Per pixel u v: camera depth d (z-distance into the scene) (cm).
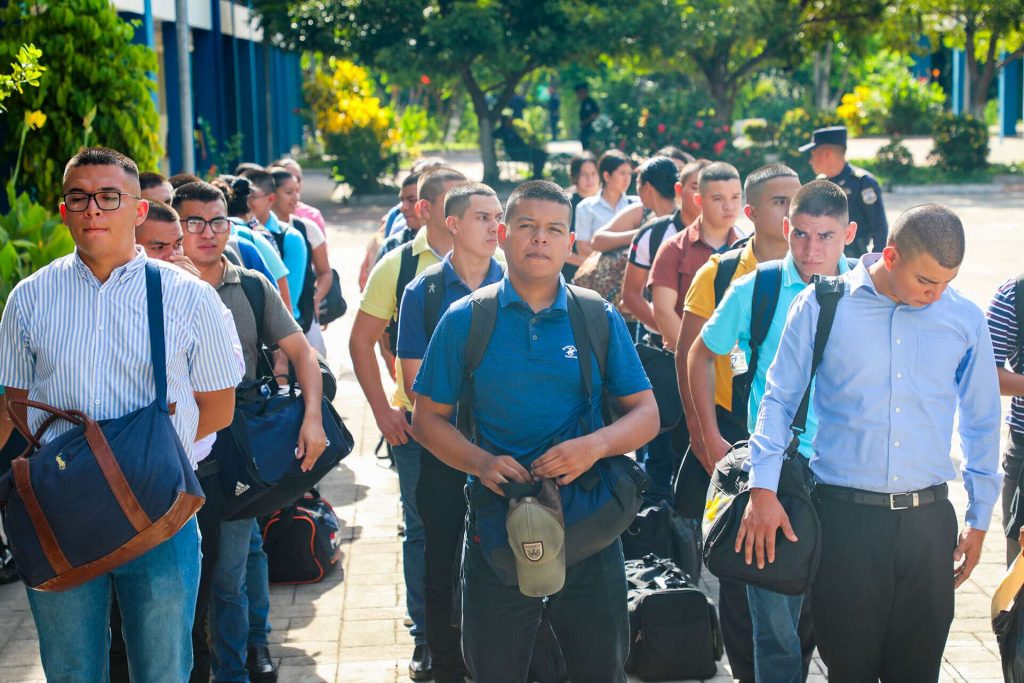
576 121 5141
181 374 361
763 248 492
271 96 3391
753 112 5303
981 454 375
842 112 4525
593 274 723
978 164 2875
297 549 591
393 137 2748
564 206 362
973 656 500
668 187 734
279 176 875
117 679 415
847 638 376
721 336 446
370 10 2588
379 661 512
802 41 3080
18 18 848
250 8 2841
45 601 350
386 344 575
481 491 362
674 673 482
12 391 360
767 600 415
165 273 360
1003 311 447
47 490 331
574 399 369
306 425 439
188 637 367
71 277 355
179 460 345
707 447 445
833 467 374
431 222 503
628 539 546
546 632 464
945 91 5753
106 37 862
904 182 2733
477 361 367
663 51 2702
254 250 583
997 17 3238
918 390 365
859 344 368
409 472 496
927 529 368
